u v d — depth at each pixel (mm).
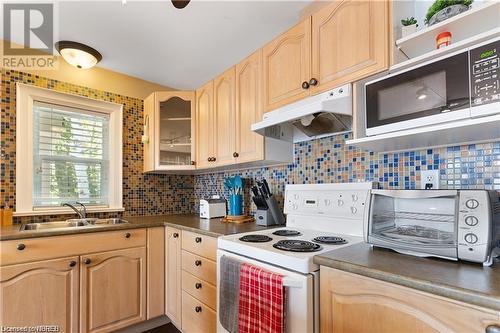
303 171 1891
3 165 1962
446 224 1052
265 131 1745
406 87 1073
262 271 1132
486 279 736
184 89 3006
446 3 1062
